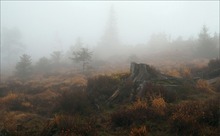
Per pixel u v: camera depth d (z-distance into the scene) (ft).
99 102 34.65
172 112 27.07
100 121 28.63
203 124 23.47
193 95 34.22
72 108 32.65
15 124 29.99
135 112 27.68
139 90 34.50
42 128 27.55
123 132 24.94
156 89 33.14
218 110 24.93
